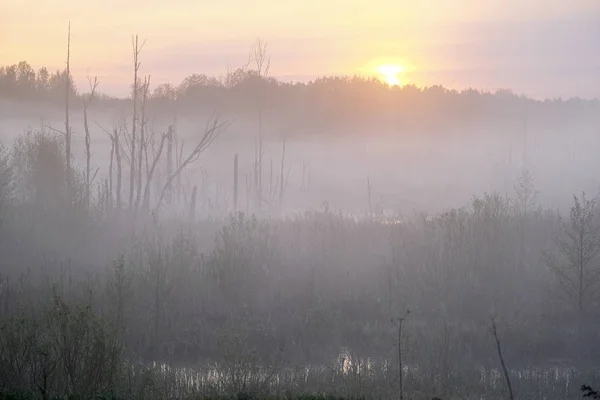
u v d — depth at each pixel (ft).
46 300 68.69
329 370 59.77
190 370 61.46
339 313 79.10
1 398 44.16
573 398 57.11
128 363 54.08
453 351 67.62
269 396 48.85
